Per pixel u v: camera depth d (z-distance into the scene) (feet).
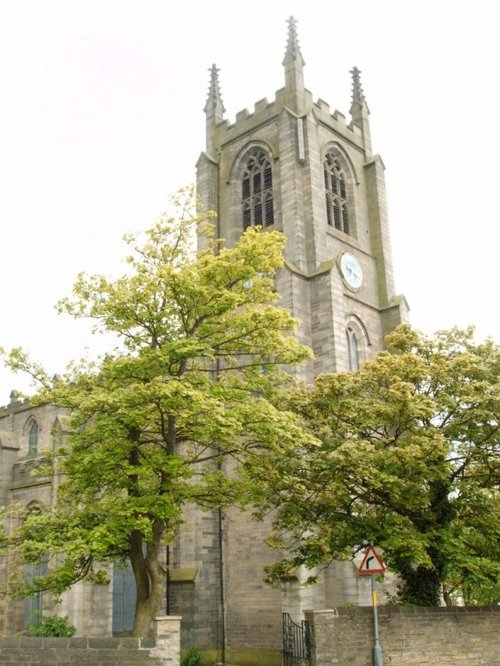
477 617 92.94
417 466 90.99
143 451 92.94
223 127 200.75
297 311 157.17
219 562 147.84
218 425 81.10
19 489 154.81
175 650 70.13
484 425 99.04
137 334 93.40
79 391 90.79
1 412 193.06
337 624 83.92
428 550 96.89
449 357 107.04
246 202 190.80
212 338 93.20
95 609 130.52
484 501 97.55
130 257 93.91
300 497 97.60
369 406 96.48
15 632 142.51
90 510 86.17
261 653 136.46
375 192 196.85
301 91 186.29
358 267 182.50
